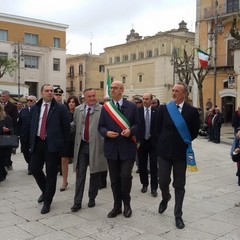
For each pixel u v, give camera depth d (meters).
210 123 18.64
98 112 6.11
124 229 5.14
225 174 9.47
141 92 51.19
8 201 6.54
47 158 5.86
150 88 49.75
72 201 6.57
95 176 6.21
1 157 8.06
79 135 6.12
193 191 7.49
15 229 5.11
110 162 5.62
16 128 8.91
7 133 8.29
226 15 31.59
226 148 15.80
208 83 33.31
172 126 5.34
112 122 5.54
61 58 48.41
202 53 26.27
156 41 49.06
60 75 48.41
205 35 33.78
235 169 10.30
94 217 5.66
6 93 9.30
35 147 5.98
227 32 32.16
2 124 7.91
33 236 4.86
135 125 5.55
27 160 8.77
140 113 6.99
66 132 5.94
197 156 13.05
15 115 9.34
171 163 5.48
